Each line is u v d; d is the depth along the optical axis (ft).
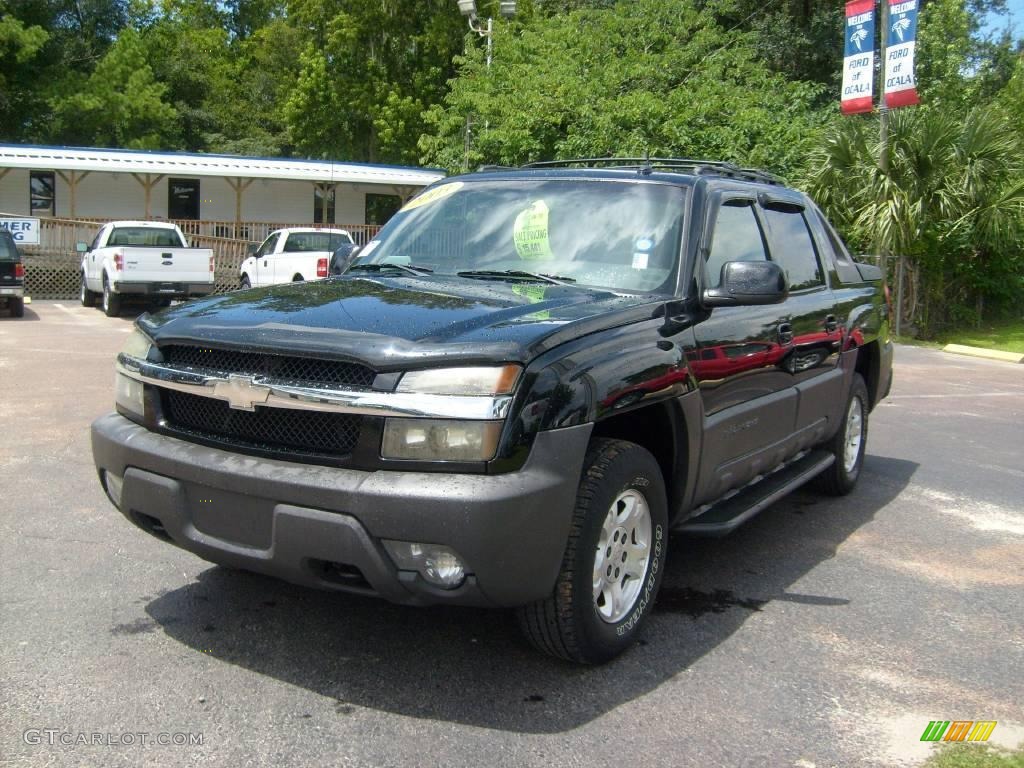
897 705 11.28
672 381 12.34
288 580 11.11
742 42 90.48
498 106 70.74
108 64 125.49
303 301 12.46
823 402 18.10
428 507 9.87
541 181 15.61
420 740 10.16
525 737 10.28
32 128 126.41
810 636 13.29
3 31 114.83
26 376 32.65
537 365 10.53
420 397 10.12
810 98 79.25
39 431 24.20
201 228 90.27
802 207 18.72
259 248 69.00
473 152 70.08
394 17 117.50
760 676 11.96
